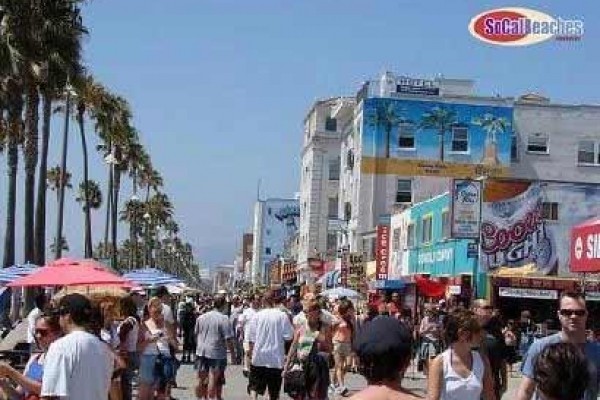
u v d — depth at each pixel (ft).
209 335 66.28
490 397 31.01
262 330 61.72
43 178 146.00
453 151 233.96
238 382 93.40
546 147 234.38
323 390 56.03
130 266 391.24
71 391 27.73
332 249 294.05
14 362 56.44
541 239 140.26
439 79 252.42
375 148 233.76
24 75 128.26
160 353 59.06
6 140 144.25
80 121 203.31
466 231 138.31
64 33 130.62
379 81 251.80
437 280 155.94
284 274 362.12
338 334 80.33
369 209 234.38
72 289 63.26
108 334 49.75
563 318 27.68
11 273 80.79
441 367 30.58
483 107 233.35
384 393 17.52
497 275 134.10
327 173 309.83
